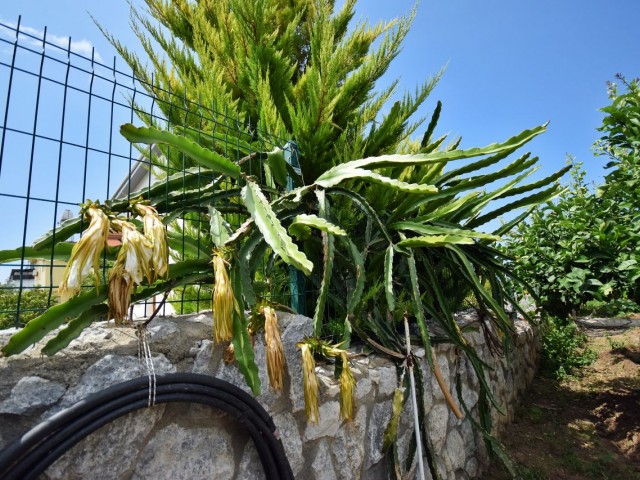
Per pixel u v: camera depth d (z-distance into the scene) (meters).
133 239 0.90
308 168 2.30
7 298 2.11
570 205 3.07
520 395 3.36
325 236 1.51
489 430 2.03
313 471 1.30
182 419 0.99
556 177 1.93
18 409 0.76
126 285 0.90
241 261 1.29
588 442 2.62
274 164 1.82
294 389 1.32
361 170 1.53
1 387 0.75
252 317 1.24
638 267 2.37
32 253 1.14
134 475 0.89
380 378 1.68
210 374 1.08
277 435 1.21
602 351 4.43
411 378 1.64
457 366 2.16
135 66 2.51
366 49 3.40
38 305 2.21
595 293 2.77
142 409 0.91
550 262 3.02
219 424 1.06
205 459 1.02
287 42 3.11
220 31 2.76
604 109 2.60
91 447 0.83
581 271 2.75
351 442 1.48
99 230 0.87
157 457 0.93
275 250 1.17
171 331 1.06
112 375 0.89
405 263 2.13
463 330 2.35
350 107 2.72
